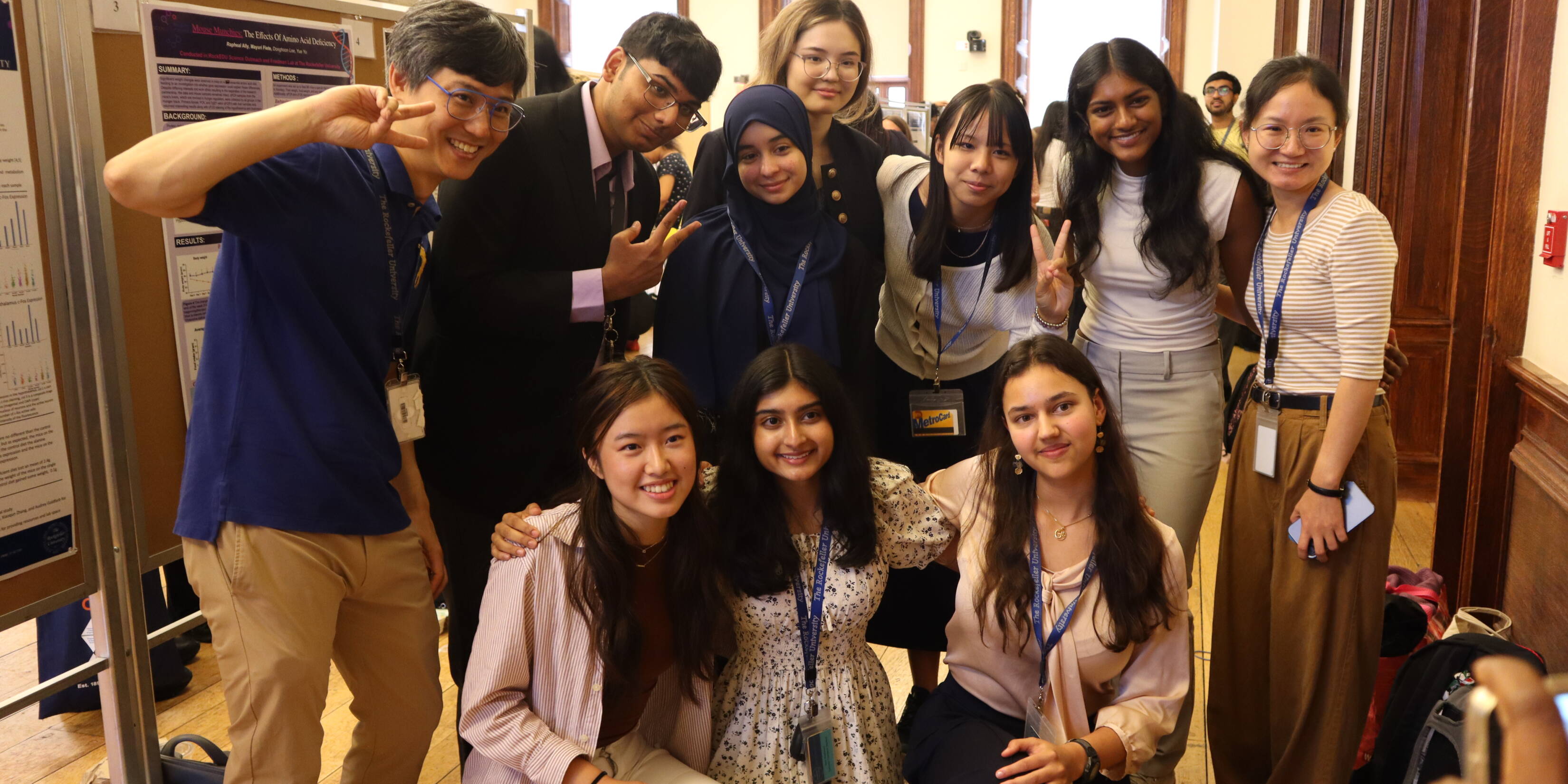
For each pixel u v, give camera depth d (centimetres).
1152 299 237
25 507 192
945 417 253
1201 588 362
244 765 175
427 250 211
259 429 166
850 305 239
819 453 188
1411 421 454
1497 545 268
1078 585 193
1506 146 256
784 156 222
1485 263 273
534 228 215
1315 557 211
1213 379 240
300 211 161
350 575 179
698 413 192
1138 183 234
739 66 1207
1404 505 450
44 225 192
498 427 221
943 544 209
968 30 1151
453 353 219
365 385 176
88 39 193
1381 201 443
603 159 220
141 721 220
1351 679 213
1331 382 211
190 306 219
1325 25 518
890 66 1180
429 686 196
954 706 205
